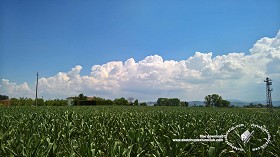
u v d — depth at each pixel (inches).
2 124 633.0
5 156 374.6
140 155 408.2
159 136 506.9
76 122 718.5
